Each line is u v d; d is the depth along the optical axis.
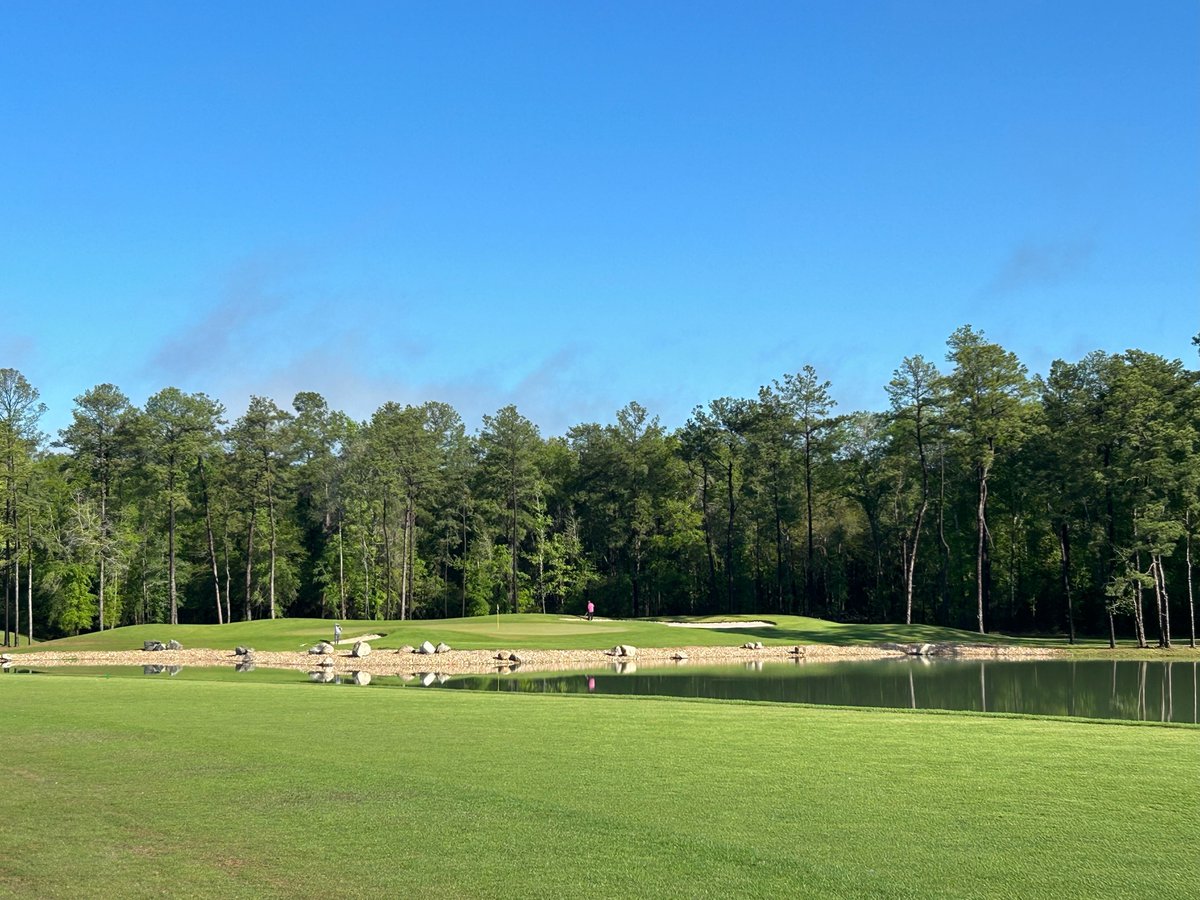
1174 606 64.44
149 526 76.38
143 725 17.09
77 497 71.81
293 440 79.62
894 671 40.38
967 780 12.36
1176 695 31.08
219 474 75.88
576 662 45.59
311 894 8.24
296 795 11.55
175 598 71.88
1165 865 8.94
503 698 22.28
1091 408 57.94
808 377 76.50
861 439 80.75
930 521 76.62
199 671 39.84
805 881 8.52
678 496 88.31
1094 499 55.84
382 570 81.94
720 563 87.12
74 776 12.65
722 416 82.00
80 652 49.81
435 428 94.06
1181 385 57.69
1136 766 13.30
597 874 8.70
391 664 43.72
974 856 9.20
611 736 15.89
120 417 69.94
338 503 81.62
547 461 96.50
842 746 14.91
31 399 65.06
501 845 9.54
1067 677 37.53
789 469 80.31
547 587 86.44
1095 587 66.38
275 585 80.12
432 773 12.75
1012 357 62.72
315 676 37.25
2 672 34.31
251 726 16.98
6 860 9.20
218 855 9.29
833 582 83.12
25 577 71.44
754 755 14.09
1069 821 10.39
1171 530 51.44
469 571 85.31
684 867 8.88
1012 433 62.66
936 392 65.00
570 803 11.12
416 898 8.13
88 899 8.16
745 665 44.03
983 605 68.38
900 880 8.54
